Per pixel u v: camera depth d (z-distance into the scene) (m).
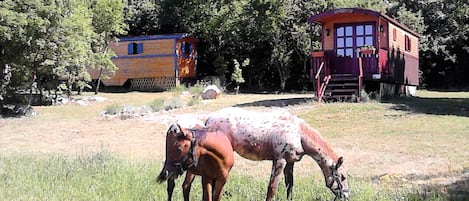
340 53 21.23
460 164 9.80
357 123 15.23
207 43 34.69
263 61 32.62
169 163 5.64
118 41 30.23
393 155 10.90
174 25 35.69
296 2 30.66
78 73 25.19
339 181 6.43
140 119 18.61
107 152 11.06
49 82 24.91
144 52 32.22
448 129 13.91
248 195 6.93
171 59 31.62
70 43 21.25
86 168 8.88
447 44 32.62
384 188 7.74
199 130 5.79
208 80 31.75
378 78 19.08
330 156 6.46
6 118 20.31
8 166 9.46
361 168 9.71
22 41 19.89
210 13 32.81
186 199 6.20
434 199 6.70
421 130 13.87
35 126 18.22
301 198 6.88
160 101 21.25
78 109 22.70
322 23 21.48
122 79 32.56
